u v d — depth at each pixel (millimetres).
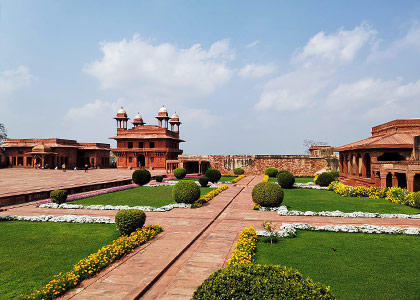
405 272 5949
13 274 5965
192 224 10219
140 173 24781
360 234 8883
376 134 24625
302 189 21844
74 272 5707
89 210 13367
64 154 48281
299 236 8703
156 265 6336
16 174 33688
